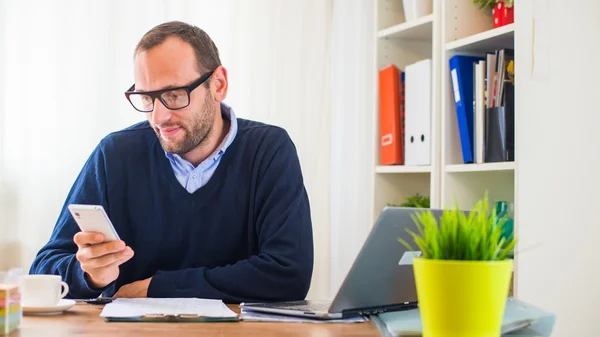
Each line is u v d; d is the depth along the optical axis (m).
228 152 1.82
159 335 1.06
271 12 2.89
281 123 2.90
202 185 1.79
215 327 1.15
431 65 2.47
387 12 2.78
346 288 1.20
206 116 1.75
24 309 1.27
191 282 1.54
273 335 1.08
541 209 2.01
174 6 2.77
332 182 3.04
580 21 2.10
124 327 1.14
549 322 1.14
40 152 2.61
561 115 2.06
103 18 2.67
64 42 2.63
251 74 2.87
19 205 2.60
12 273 1.21
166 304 1.34
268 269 1.58
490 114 2.22
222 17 2.84
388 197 2.78
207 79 1.74
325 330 1.14
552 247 2.02
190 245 1.78
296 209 1.72
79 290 1.51
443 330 0.88
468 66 2.34
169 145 1.72
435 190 2.41
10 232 2.59
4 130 2.58
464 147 2.32
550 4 2.06
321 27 2.95
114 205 1.79
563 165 2.05
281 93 2.90
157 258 1.79
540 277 2.00
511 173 2.45
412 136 2.56
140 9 2.71
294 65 2.92
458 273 0.87
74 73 2.64
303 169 2.93
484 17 2.42
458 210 0.92
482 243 0.89
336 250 3.04
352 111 3.06
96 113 2.67
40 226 2.61
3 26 2.56
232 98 2.86
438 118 2.41
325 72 2.96
